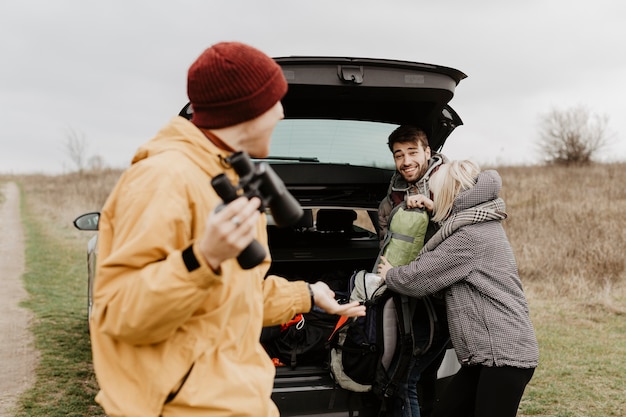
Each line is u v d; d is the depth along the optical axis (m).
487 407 2.45
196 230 1.33
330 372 2.81
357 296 2.77
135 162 1.44
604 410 3.80
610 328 5.62
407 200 2.91
